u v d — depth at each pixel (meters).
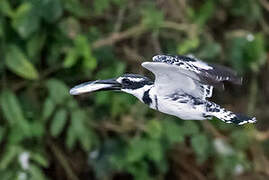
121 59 11.95
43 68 11.39
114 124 11.49
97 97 11.12
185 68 7.03
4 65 10.98
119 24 11.69
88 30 11.77
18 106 10.72
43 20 10.86
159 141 11.22
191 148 12.41
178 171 12.62
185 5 11.94
